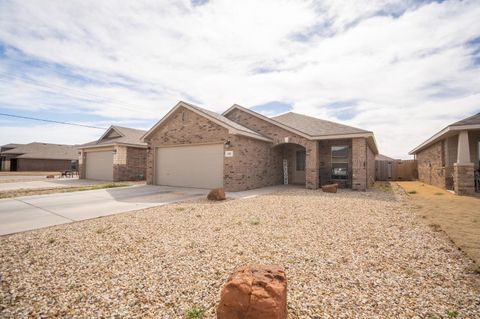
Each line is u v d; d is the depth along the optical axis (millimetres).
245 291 1944
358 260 3615
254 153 13391
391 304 2465
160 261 3619
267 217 6406
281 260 3645
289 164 16469
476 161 11523
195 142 13195
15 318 2260
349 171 13930
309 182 13336
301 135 13570
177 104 13656
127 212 7094
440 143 13672
